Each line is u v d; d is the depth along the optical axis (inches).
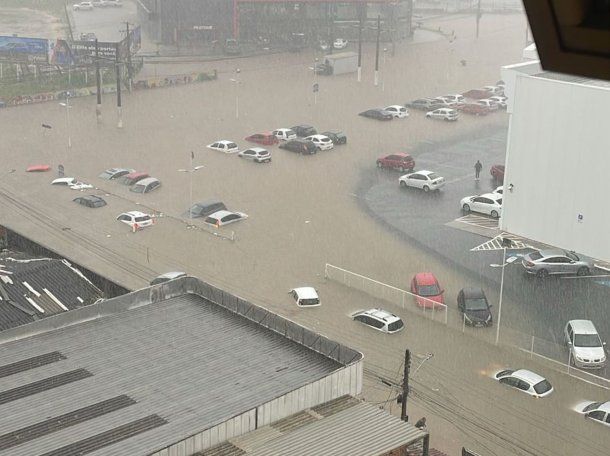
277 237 2090.3
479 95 3476.9
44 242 2050.9
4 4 5123.0
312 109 3267.7
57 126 2989.7
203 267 1919.3
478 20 4596.5
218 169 2588.6
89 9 4992.6
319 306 1724.9
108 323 1153.4
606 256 1513.3
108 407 936.9
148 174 2532.0
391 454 877.2
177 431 889.5
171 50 4082.2
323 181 2513.5
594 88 1464.1
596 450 1272.1
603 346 1566.2
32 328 1106.7
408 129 3078.2
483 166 2684.5
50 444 856.9
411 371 1480.1
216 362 1049.5
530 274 1875.0
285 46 4180.6
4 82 3388.3
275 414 914.7
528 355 1533.0
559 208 1562.5
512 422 1341.0
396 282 1854.1
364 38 4323.3
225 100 3353.8
